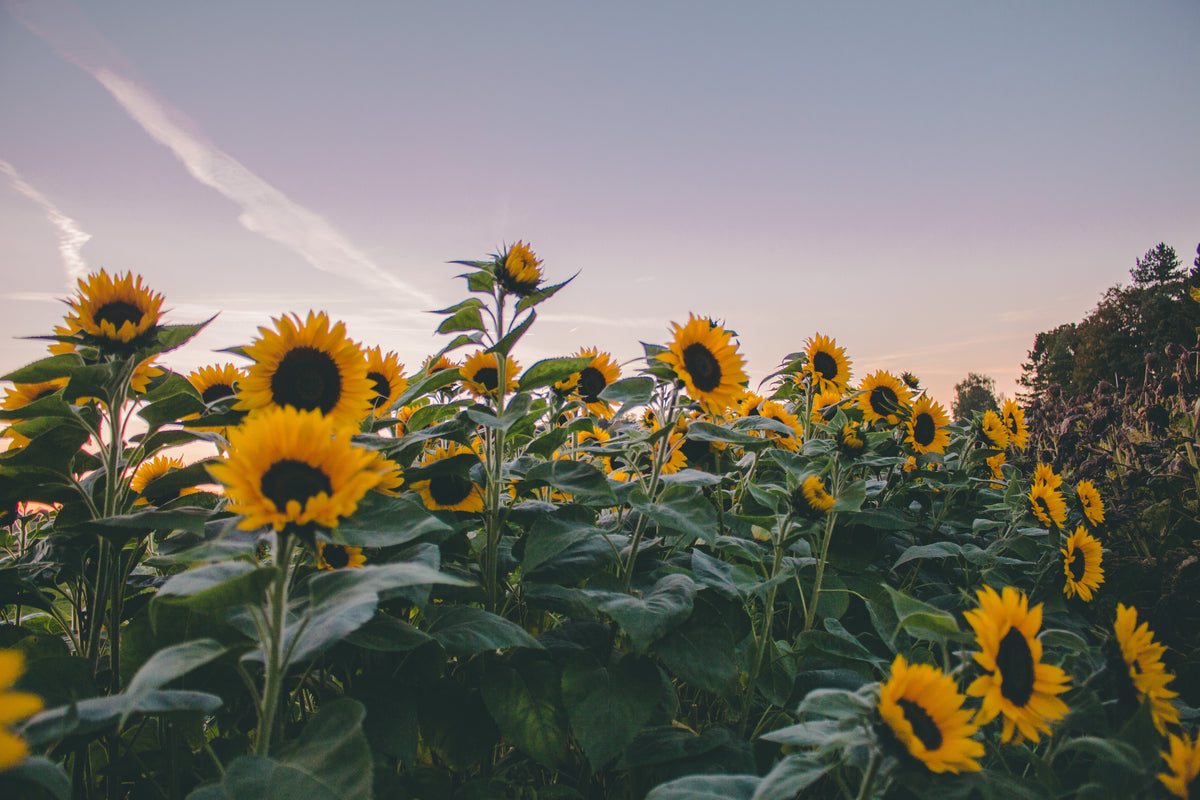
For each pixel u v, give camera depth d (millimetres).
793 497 2740
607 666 2232
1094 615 3604
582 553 2518
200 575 1417
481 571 2674
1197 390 5039
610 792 2445
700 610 2320
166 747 1956
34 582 2539
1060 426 6082
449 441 2941
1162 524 4105
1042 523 3371
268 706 1460
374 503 1705
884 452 4223
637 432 3277
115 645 2207
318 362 2074
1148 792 1521
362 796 1245
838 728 1490
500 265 2594
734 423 3041
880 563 3939
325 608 1409
